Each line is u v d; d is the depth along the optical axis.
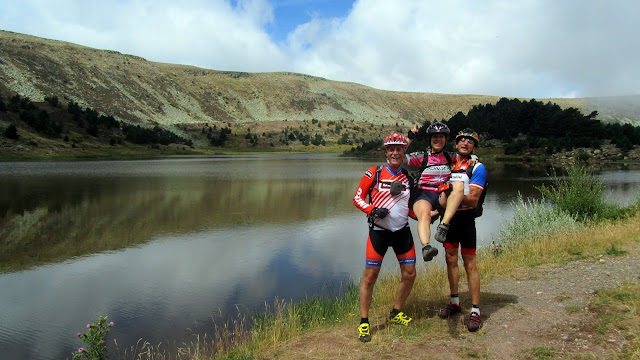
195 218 19.38
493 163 63.62
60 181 36.75
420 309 5.66
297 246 13.98
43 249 13.74
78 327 7.71
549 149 68.62
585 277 6.35
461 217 4.90
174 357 6.29
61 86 190.12
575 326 4.60
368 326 4.78
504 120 80.81
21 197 26.12
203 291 9.53
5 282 10.39
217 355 5.45
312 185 34.31
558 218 10.63
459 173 4.66
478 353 4.19
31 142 93.19
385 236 4.78
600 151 66.50
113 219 19.08
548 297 5.61
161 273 11.03
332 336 5.04
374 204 4.77
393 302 6.26
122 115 188.25
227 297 9.10
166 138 145.50
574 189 12.91
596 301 5.17
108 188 31.38
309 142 184.25
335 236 15.60
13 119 103.38
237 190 30.50
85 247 14.02
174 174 46.16
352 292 7.89
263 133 183.50
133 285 10.04
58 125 111.44
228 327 7.43
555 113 78.38
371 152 112.50
